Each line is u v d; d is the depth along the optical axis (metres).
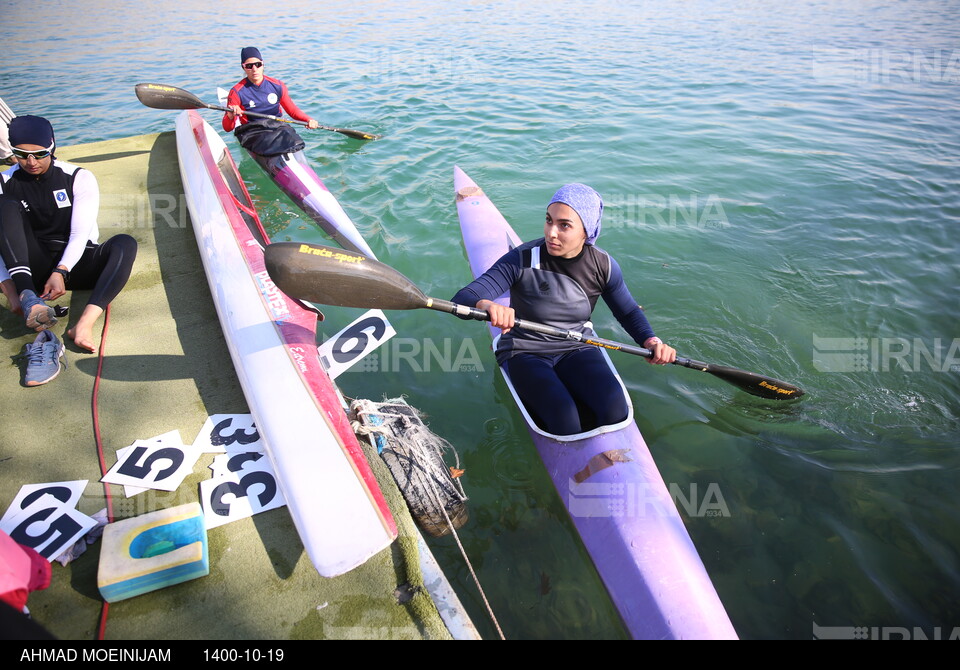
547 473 2.56
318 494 2.04
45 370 2.64
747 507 2.49
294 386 2.43
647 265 4.10
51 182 2.90
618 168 5.50
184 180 4.39
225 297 2.95
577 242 2.58
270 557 1.99
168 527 1.96
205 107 5.43
